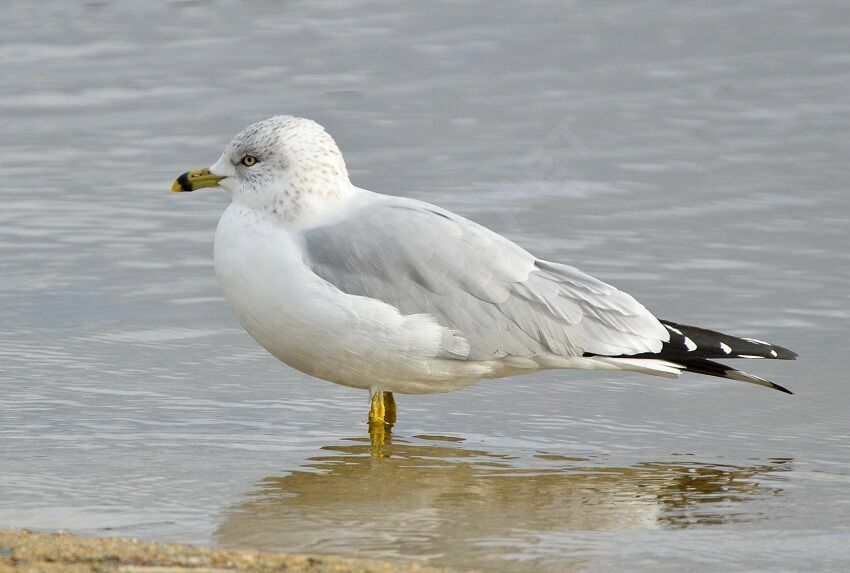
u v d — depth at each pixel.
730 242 16.69
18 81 24.61
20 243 16.77
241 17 28.80
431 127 21.69
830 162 19.75
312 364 11.23
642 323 11.40
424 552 8.82
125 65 25.64
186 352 13.51
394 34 27.45
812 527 9.46
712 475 10.59
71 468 10.43
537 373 13.23
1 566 7.98
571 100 23.09
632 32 27.25
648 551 8.95
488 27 27.77
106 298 14.99
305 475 10.41
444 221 11.25
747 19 27.89
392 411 11.88
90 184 19.20
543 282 11.28
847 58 25.23
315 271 10.92
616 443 11.36
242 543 8.91
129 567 7.96
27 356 13.20
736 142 20.78
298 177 11.18
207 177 11.47
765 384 11.57
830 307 14.66
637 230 17.12
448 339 11.01
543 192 18.58
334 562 8.30
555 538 9.16
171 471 10.43
